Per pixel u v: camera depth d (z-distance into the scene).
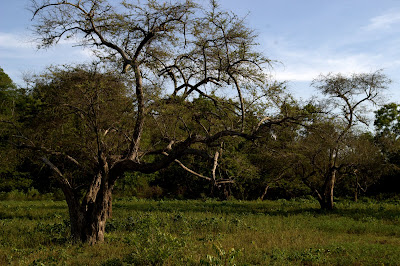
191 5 12.62
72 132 13.42
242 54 12.86
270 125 11.78
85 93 11.98
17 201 33.12
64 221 15.28
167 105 12.91
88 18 13.32
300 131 19.00
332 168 22.78
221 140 14.37
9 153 14.74
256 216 19.25
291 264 9.17
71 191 12.52
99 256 10.26
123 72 13.41
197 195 41.84
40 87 13.59
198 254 9.80
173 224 15.16
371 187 38.16
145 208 24.30
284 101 12.47
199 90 14.05
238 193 38.09
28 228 15.16
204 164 32.00
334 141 20.78
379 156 28.19
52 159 17.50
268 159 24.16
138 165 12.45
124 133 13.58
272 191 39.66
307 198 33.59
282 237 12.69
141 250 9.50
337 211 22.31
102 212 12.42
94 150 13.07
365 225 16.08
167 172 40.38
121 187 38.03
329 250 10.73
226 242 11.73
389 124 43.84
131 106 12.93
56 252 10.72
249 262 9.23
